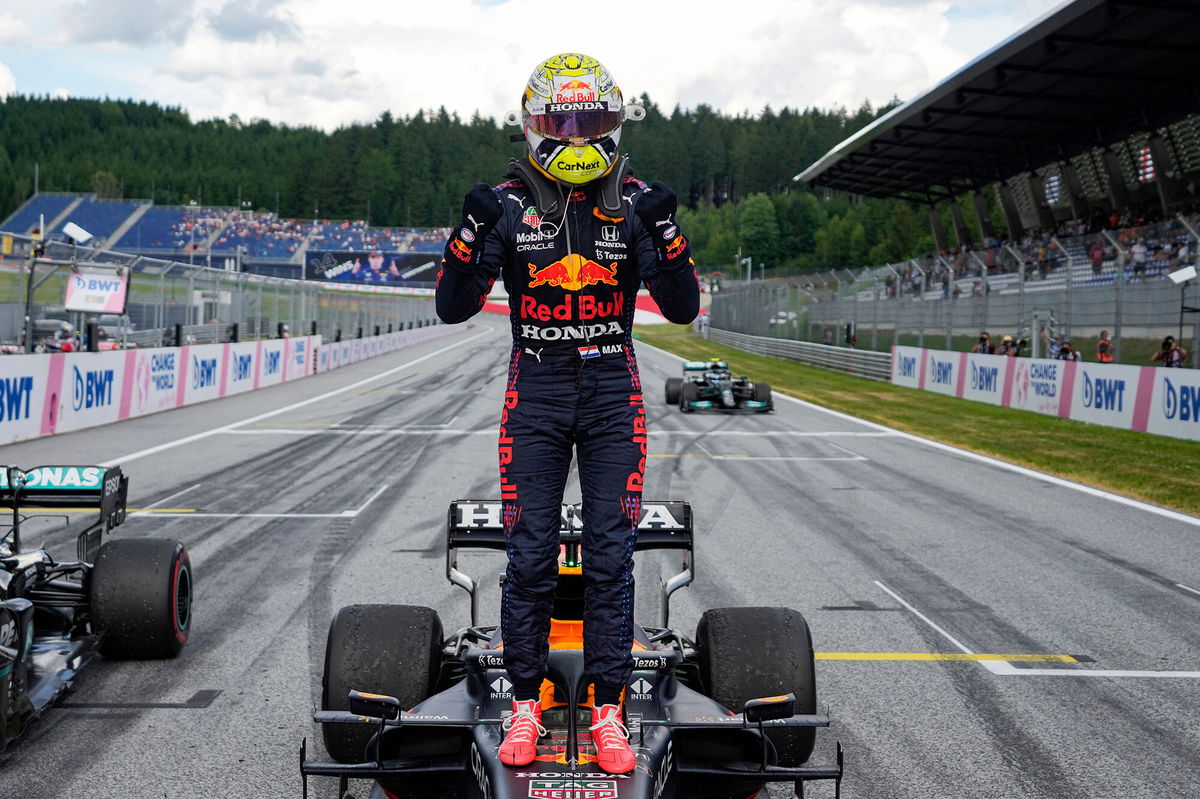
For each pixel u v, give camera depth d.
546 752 2.79
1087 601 7.10
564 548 3.85
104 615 5.25
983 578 7.73
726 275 134.62
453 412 21.20
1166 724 4.79
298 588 7.14
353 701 2.98
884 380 31.62
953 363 26.47
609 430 2.93
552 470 2.93
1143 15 22.55
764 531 9.47
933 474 13.47
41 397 16.02
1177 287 17.89
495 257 2.88
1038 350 22.56
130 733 4.54
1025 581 7.66
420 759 3.23
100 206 113.06
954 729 4.70
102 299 17.86
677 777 3.05
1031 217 41.31
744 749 3.47
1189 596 7.28
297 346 31.45
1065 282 23.62
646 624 6.33
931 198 46.56
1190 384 16.62
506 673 3.18
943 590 7.36
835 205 153.88
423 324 61.34
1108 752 4.44
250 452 14.72
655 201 2.76
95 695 5.00
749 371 36.53
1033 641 6.14
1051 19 22.50
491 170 172.50
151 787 3.98
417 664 3.64
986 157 39.53
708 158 184.00
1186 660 5.79
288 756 4.30
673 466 14.00
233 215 115.56
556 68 2.76
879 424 20.00
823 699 5.10
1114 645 6.07
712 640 3.78
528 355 2.93
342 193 164.00
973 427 19.27
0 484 5.09
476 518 4.00
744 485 12.34
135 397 19.61
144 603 5.26
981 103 31.08
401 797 3.30
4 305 18.91
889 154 39.09
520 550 2.90
